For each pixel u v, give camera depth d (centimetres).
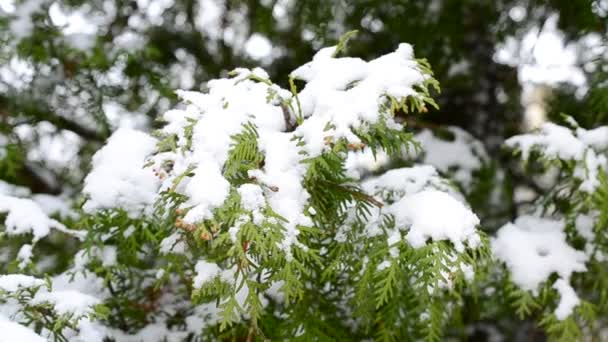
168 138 145
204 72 363
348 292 199
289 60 343
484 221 308
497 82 349
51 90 302
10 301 169
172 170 147
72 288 219
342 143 140
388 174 202
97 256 206
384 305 187
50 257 270
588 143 228
